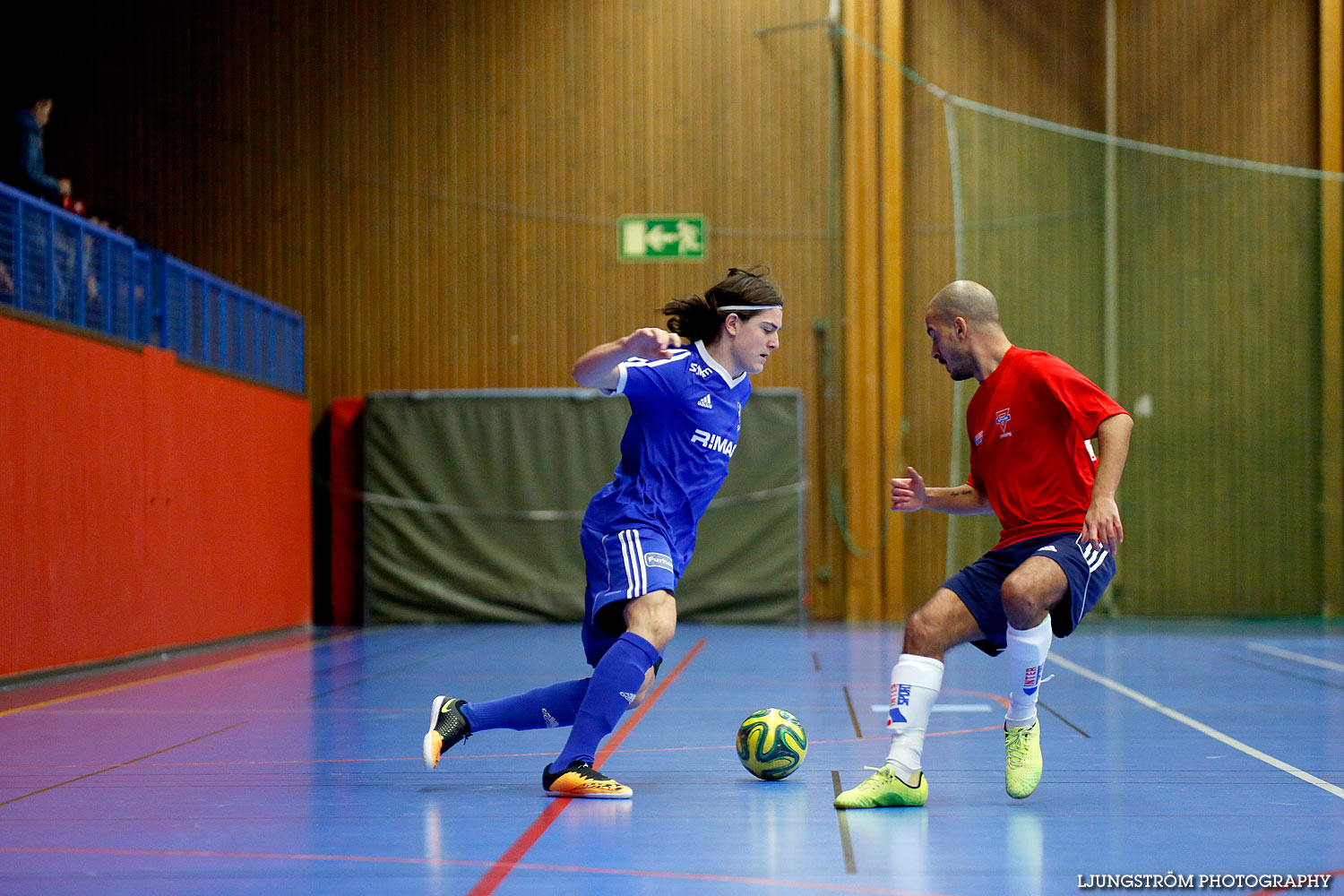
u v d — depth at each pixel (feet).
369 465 43.19
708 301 13.23
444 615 42.63
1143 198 43.96
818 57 44.01
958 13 44.29
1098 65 44.16
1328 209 42.96
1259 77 43.62
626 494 13.11
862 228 43.32
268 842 10.61
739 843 10.46
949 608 12.34
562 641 35.70
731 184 44.29
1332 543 43.01
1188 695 21.93
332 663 28.96
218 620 33.86
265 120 45.06
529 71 44.96
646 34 44.68
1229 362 43.60
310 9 45.21
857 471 43.01
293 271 44.96
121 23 44.78
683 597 42.01
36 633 24.34
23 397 23.76
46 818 11.77
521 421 43.11
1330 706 20.43
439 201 45.01
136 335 29.45
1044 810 11.93
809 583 43.57
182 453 31.50
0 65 44.19
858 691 22.85
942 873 9.37
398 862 9.82
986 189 44.11
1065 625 11.89
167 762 15.25
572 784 12.67
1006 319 44.01
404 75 45.11
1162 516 43.83
